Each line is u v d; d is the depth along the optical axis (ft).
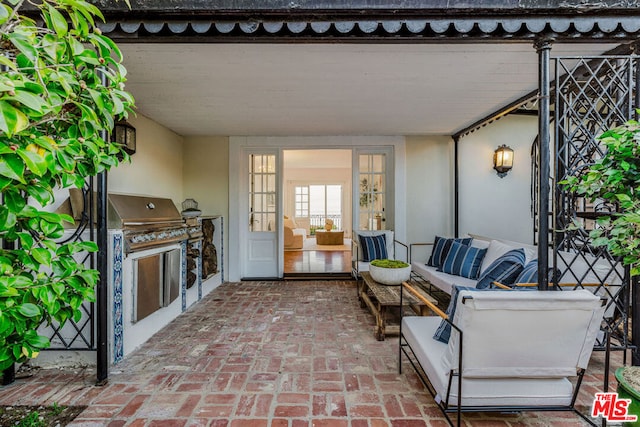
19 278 3.14
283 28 6.05
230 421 5.65
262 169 17.02
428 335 6.53
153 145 13.58
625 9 5.77
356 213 16.60
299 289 14.78
